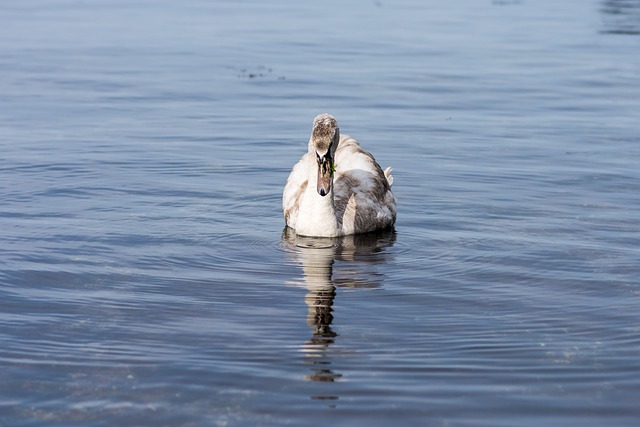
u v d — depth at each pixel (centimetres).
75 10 4359
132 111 2588
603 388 1091
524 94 2861
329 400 1059
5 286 1380
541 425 1011
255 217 1767
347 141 1845
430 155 2189
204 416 1027
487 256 1545
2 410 1036
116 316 1281
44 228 1653
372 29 3981
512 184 1962
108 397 1064
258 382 1098
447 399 1062
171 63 3250
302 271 1473
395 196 1894
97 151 2175
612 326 1259
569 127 2459
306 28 3978
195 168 2070
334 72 3142
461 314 1299
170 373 1117
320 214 1652
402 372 1125
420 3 4756
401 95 2827
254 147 2261
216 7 4556
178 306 1319
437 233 1677
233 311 1304
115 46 3528
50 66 3150
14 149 2172
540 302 1344
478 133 2392
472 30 3981
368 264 1512
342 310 1310
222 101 2727
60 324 1252
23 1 4625
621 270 1473
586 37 3847
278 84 2958
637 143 2289
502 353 1177
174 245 1585
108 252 1539
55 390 1077
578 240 1617
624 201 1836
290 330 1241
